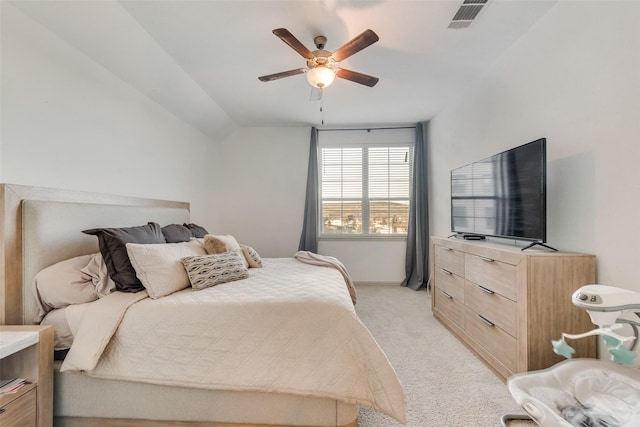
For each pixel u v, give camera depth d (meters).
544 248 2.02
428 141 4.39
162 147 3.00
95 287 1.60
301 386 1.32
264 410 1.38
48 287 1.51
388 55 2.49
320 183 4.71
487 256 2.09
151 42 2.23
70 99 1.90
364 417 1.56
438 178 4.03
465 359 2.18
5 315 1.45
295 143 4.60
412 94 3.35
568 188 1.85
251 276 2.18
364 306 3.47
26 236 1.52
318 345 1.36
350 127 4.58
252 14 1.95
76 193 1.88
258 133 4.60
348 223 4.70
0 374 1.29
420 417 1.55
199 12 1.93
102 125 2.17
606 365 1.26
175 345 1.39
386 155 4.63
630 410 1.05
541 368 1.65
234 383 1.34
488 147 2.75
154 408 1.41
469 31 2.18
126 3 1.82
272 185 4.61
